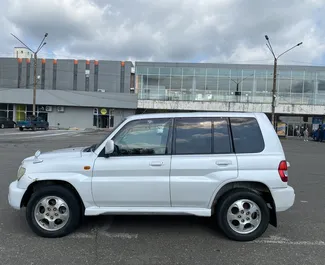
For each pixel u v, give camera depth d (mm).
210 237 4766
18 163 11797
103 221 5426
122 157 4637
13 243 4469
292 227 5297
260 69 51438
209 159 4574
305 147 25188
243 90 51906
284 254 4203
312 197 7469
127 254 4148
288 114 51844
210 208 4617
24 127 37812
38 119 40312
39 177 4621
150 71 53062
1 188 7734
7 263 3848
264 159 4570
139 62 53094
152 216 5727
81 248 4320
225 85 52156
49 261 3920
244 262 3953
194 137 4707
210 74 52281
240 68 51750
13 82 57375
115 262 3914
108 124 53812
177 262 3936
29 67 57281
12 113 53156
